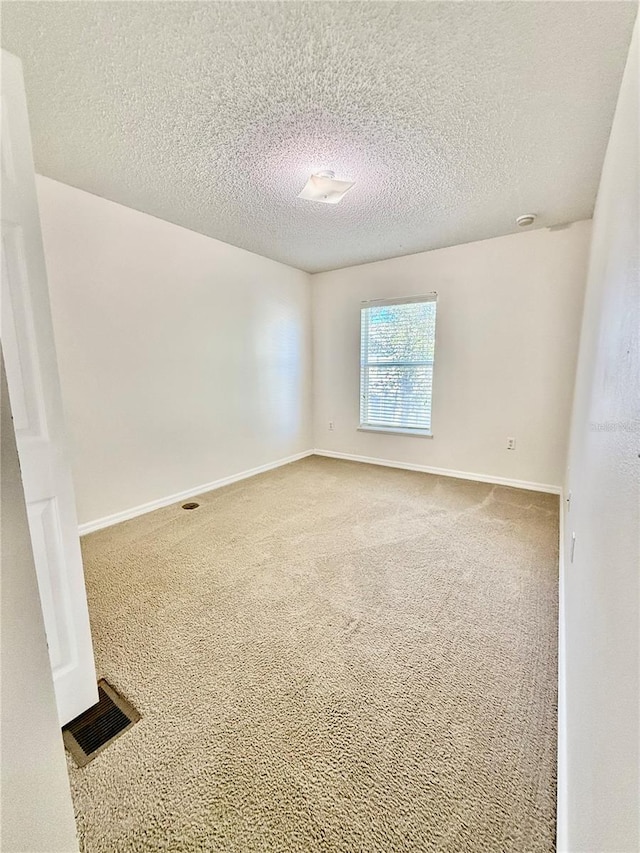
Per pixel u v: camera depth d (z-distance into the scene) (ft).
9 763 1.60
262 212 9.21
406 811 3.22
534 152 6.64
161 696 4.40
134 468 9.66
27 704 1.67
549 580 6.70
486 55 4.53
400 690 4.46
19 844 1.63
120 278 8.91
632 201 2.77
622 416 2.39
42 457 3.73
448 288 12.34
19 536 1.63
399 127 5.96
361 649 5.11
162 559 7.53
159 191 8.07
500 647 5.13
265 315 13.34
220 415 11.95
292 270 14.47
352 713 4.17
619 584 1.97
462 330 12.29
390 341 14.02
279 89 5.09
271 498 11.05
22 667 1.65
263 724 4.05
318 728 3.99
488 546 7.98
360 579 6.80
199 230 10.47
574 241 10.28
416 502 10.62
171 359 10.28
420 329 13.25
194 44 4.33
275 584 6.65
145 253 9.37
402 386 13.98
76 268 8.11
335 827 3.12
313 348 15.98
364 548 7.97
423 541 8.25
